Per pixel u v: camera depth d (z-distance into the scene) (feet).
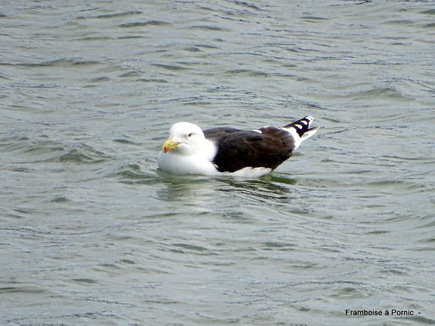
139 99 75.46
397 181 58.85
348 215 53.42
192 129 59.06
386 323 40.78
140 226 50.47
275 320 40.78
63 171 60.23
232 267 46.21
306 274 45.50
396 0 100.12
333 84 79.36
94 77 80.59
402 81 79.20
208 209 53.36
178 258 46.91
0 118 70.59
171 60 83.87
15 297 42.22
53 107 73.82
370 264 46.50
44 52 86.28
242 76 80.89
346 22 95.40
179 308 41.60
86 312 40.88
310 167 61.87
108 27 92.63
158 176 58.95
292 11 98.63
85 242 48.24
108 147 64.03
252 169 59.52
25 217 52.03
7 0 101.40
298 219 52.54
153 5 98.27
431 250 48.55
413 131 69.00
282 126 68.44
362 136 68.08
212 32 91.40
